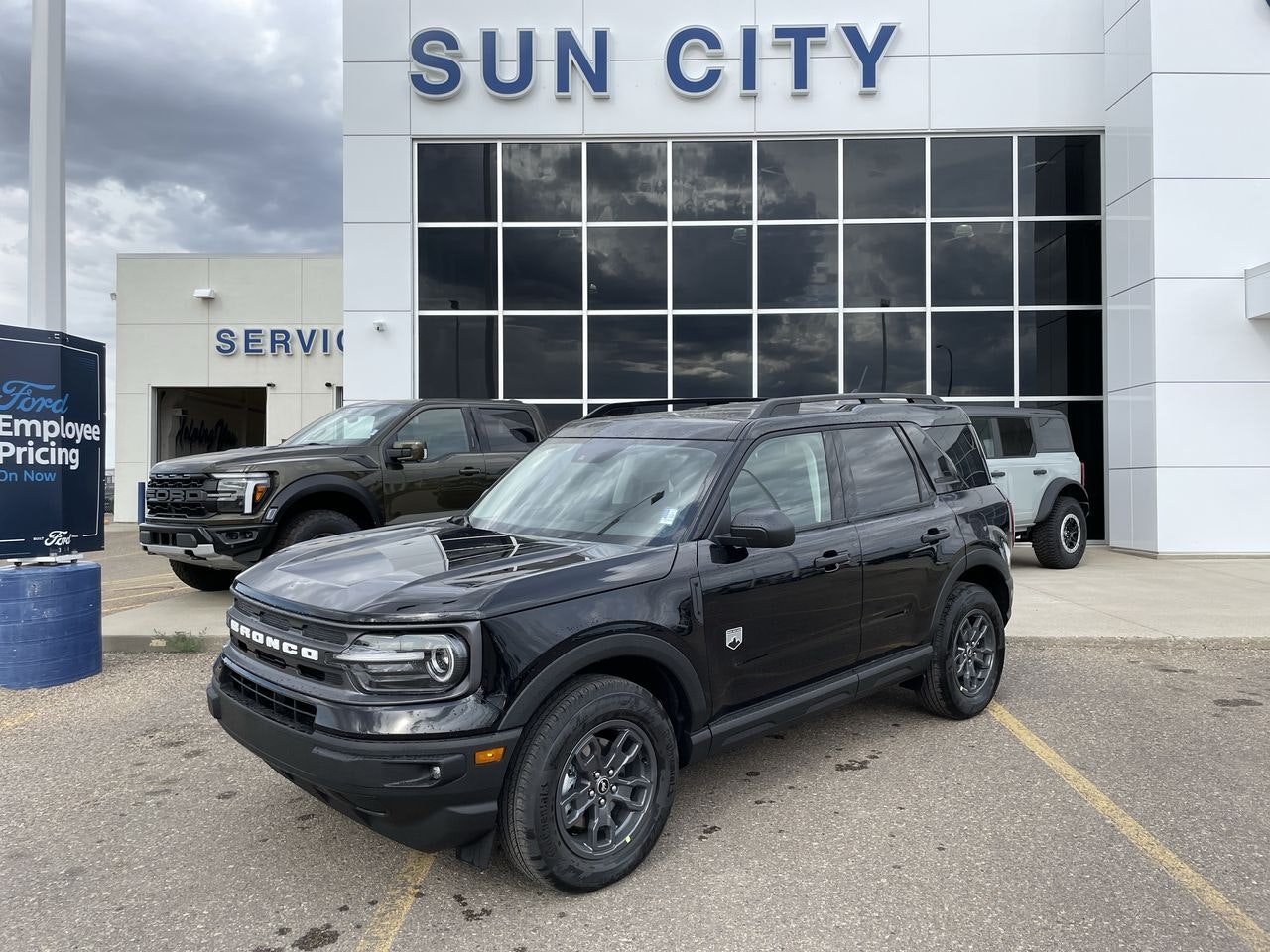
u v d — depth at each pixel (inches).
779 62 499.5
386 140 498.6
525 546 138.7
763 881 122.7
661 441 161.3
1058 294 509.0
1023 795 152.6
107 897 119.5
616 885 122.0
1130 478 480.7
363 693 109.5
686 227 505.7
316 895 119.8
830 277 506.6
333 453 293.9
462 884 122.9
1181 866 126.6
